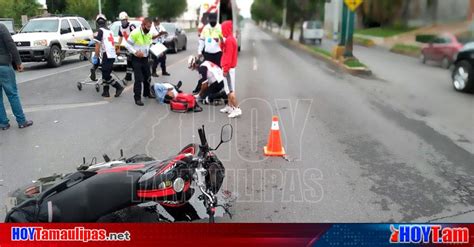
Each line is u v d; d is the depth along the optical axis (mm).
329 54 21609
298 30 51375
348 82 13016
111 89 11516
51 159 5863
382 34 19703
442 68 15289
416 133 7172
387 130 7371
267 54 24312
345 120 8062
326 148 6332
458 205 4422
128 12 43344
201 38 10570
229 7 21359
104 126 7586
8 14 32500
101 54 10211
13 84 7348
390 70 15602
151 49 13180
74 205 3492
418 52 17047
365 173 5324
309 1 38781
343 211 4285
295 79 13711
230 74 8305
